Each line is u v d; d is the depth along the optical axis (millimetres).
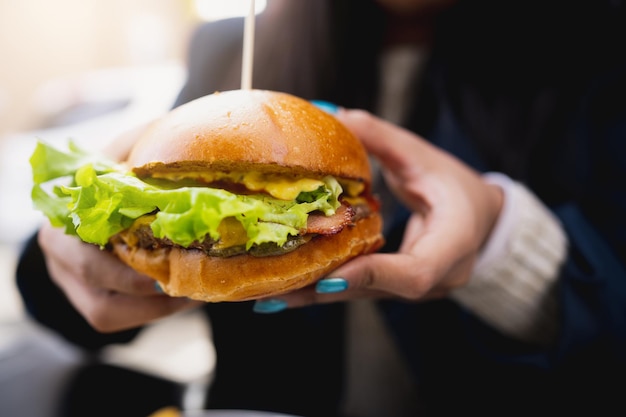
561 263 331
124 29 1225
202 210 193
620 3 393
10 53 1112
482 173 396
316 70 419
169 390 383
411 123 438
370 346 418
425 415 403
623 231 362
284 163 213
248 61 250
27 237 355
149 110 750
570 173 392
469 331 358
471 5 394
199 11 897
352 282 229
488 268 321
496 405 378
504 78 399
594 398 347
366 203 273
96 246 251
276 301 247
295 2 417
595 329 321
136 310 268
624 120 376
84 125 781
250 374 400
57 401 354
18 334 486
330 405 415
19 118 1149
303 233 220
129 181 213
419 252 248
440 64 417
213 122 215
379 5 415
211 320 401
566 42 396
